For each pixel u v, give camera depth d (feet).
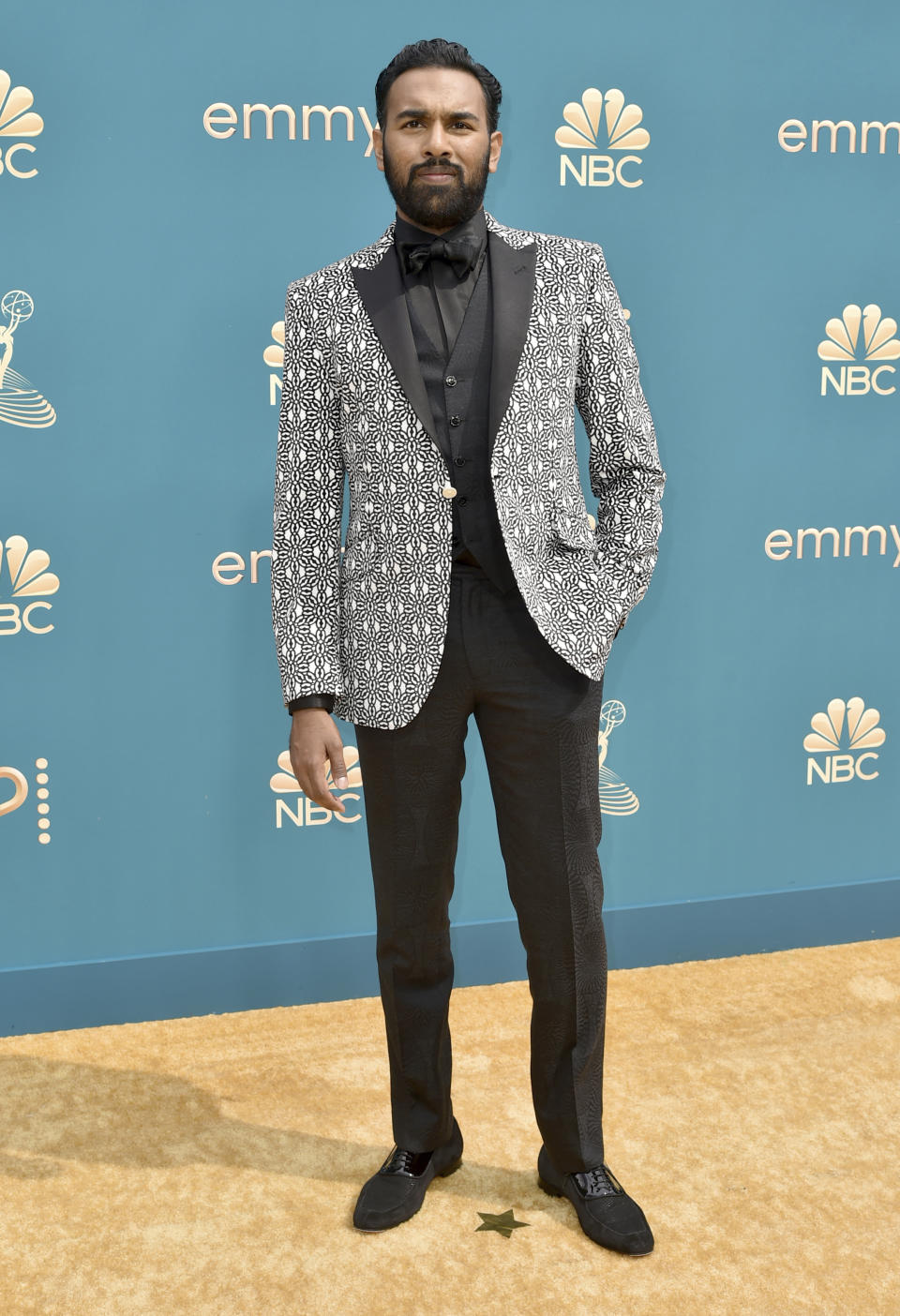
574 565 5.08
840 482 8.25
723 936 8.38
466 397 4.82
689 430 7.93
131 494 7.23
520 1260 5.22
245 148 7.07
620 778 8.15
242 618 7.48
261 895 7.75
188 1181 5.81
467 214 4.88
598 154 7.52
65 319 7.00
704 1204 5.56
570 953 5.19
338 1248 5.31
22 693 7.25
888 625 8.50
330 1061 7.02
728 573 8.14
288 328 5.13
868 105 7.91
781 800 8.46
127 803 7.48
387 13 7.13
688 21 7.53
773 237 7.88
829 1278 5.06
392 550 4.93
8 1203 5.62
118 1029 7.46
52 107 6.80
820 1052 6.97
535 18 7.31
